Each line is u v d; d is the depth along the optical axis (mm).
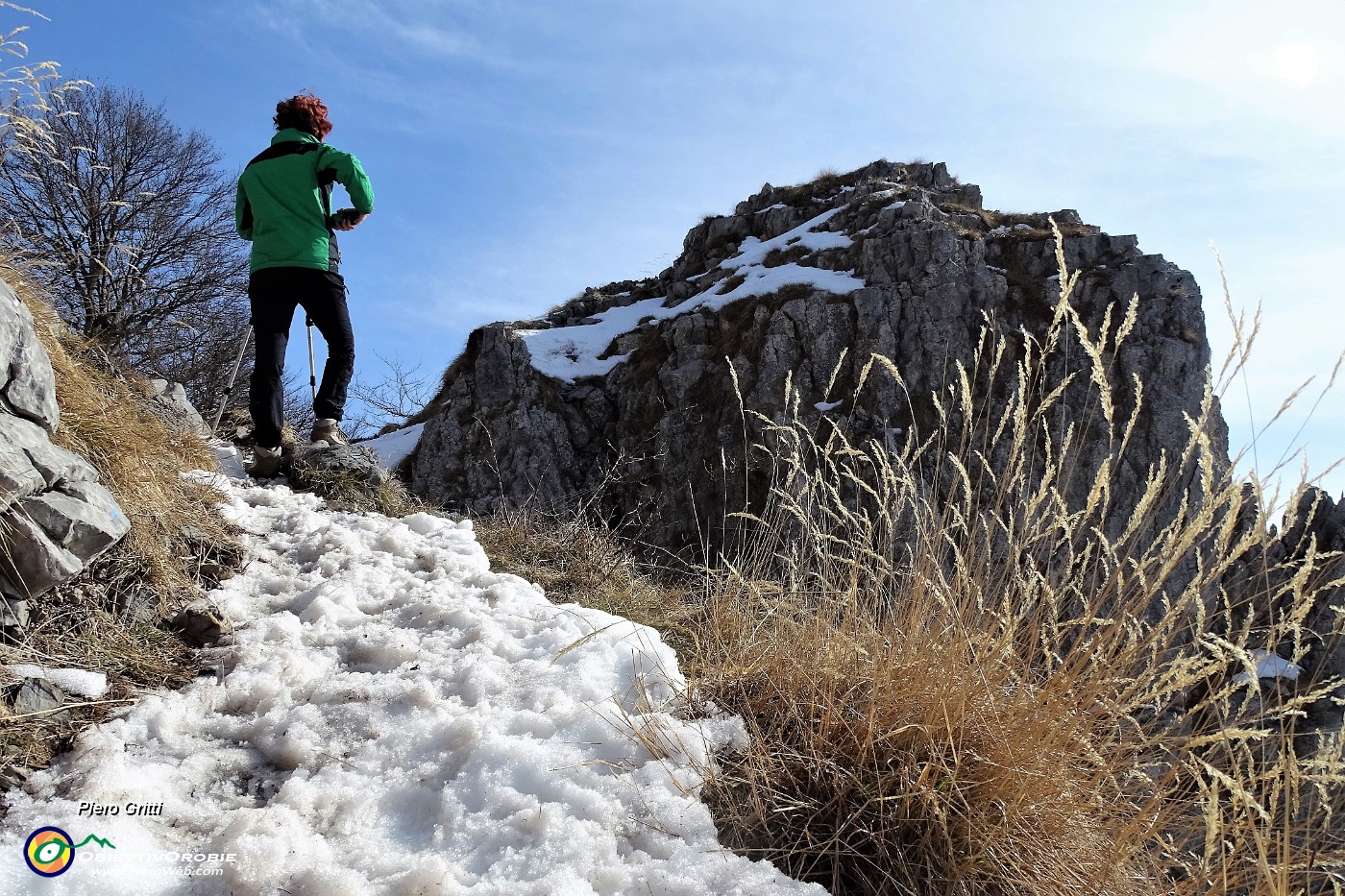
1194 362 16859
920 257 18594
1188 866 2166
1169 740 2285
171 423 4750
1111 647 2352
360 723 2684
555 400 19828
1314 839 2049
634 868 2115
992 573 2758
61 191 17328
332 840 2172
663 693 2896
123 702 2615
